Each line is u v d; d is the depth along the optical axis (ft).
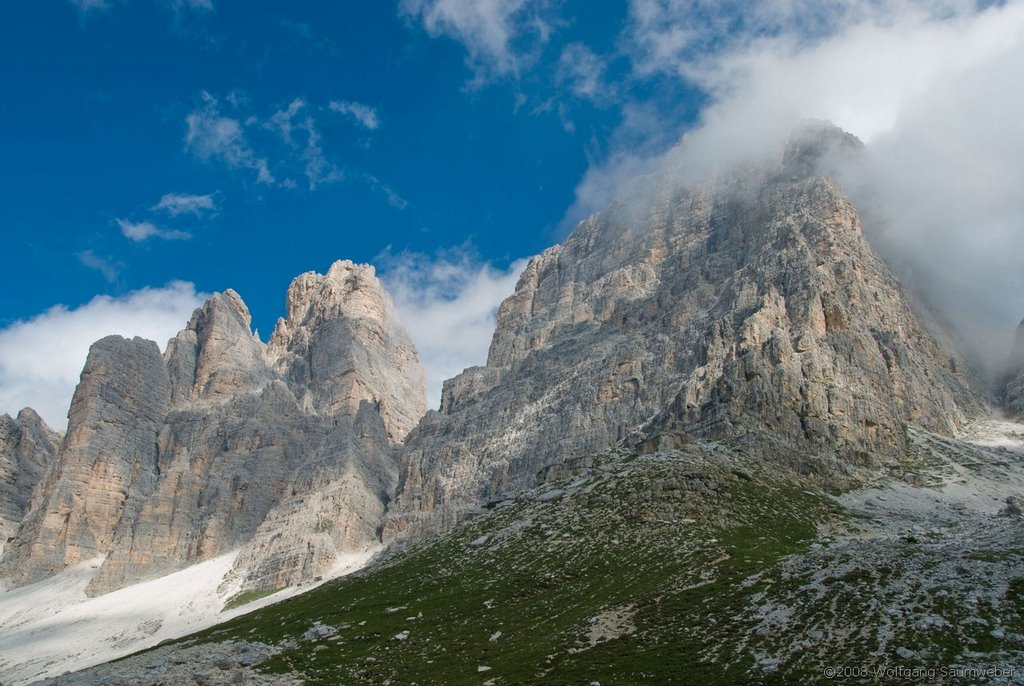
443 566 634.84
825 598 369.30
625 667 348.18
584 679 343.46
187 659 484.74
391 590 608.60
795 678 301.84
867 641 317.01
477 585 556.10
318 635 512.63
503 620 465.47
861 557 415.85
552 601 478.59
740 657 331.98
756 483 653.71
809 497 645.51
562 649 390.21
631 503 612.70
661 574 476.54
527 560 573.33
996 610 319.88
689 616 392.27
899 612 335.06
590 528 591.37
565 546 575.38
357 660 445.37
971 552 396.37
